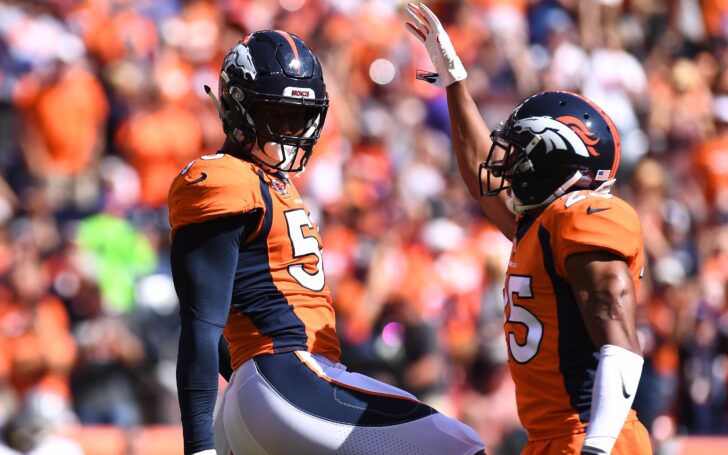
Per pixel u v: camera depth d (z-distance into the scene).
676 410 29.33
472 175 13.95
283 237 11.94
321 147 33.22
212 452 11.24
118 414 25.12
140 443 23.33
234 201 11.49
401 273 28.67
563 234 10.96
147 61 35.81
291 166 12.27
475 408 23.95
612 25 42.22
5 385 25.48
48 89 33.50
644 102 40.47
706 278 32.66
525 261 11.45
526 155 11.68
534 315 11.38
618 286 10.62
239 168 11.77
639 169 34.22
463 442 11.73
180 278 11.49
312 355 11.90
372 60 37.97
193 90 35.22
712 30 45.31
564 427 11.16
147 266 29.14
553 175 11.62
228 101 12.16
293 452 11.63
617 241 10.77
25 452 22.12
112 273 28.56
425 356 25.03
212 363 11.30
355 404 11.66
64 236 29.09
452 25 39.97
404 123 36.72
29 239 28.77
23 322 26.02
